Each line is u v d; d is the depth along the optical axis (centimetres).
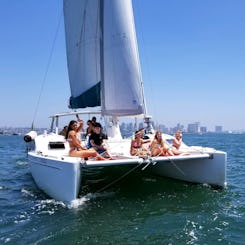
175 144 848
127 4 810
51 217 598
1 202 709
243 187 843
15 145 3541
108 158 695
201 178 823
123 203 689
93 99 905
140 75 809
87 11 914
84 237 504
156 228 541
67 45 984
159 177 936
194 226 549
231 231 526
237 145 2931
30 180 991
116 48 807
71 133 705
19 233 522
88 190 796
